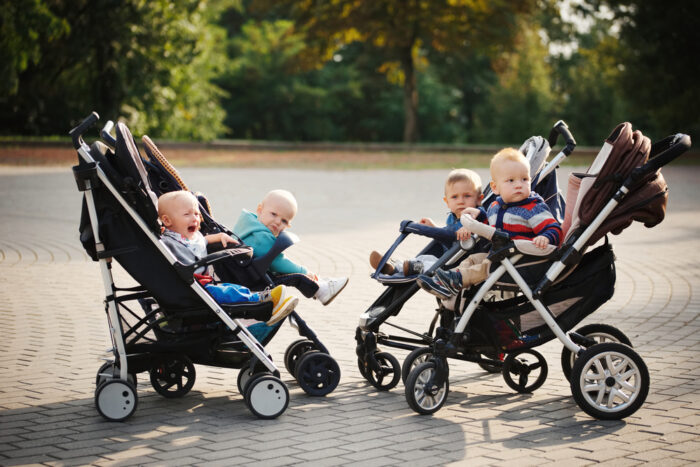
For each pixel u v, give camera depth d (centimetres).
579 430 481
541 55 5641
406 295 555
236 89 6341
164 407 530
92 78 3750
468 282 529
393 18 4438
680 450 443
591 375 500
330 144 3869
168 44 3747
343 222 1484
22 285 922
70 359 635
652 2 3678
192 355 522
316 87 6438
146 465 425
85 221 510
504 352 536
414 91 4709
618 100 5203
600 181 509
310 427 489
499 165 530
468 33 4491
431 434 475
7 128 3834
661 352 648
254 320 538
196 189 2047
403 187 2200
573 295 532
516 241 515
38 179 2259
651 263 1073
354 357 650
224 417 509
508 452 444
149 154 564
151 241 503
